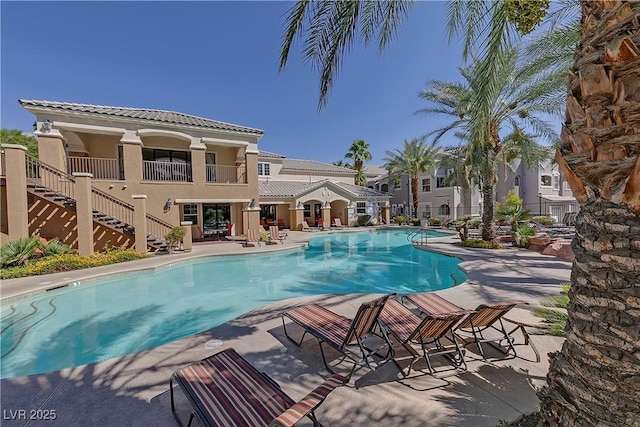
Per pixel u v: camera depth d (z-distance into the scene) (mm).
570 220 20906
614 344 1764
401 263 14344
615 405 1755
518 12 3586
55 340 6320
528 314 5664
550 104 12914
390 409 3131
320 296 7480
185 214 22172
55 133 14633
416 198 33250
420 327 3592
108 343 6191
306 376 3859
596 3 1823
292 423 2098
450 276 11680
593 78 1824
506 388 3461
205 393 2801
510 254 13234
